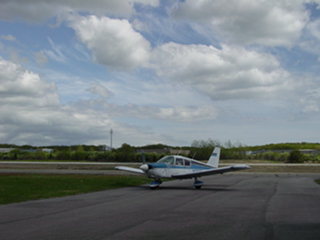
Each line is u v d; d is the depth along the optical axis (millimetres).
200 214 9680
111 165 47438
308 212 10164
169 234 6969
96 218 8914
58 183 20234
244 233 7105
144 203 12258
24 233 7008
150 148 84938
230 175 34750
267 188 19297
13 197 13844
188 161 19891
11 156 68625
